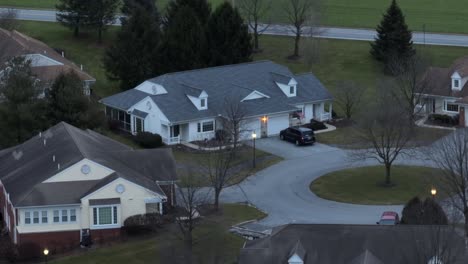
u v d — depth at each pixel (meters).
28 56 151.38
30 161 114.56
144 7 173.12
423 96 147.50
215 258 98.25
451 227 92.44
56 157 111.69
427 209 101.81
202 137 138.62
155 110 138.75
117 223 107.44
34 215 105.81
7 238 110.25
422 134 135.38
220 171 114.62
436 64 172.88
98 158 111.00
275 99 143.88
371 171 126.81
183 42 156.38
